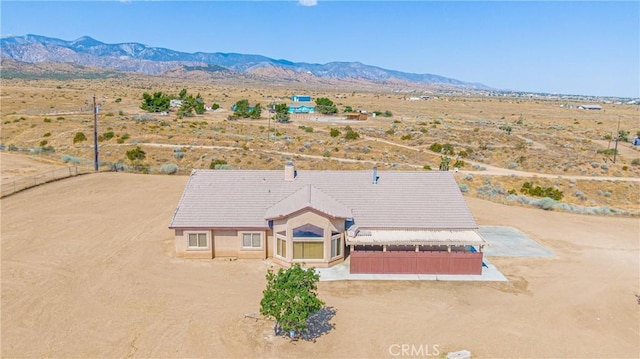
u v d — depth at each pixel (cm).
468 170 7431
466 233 3120
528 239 3781
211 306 2528
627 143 10881
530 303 2652
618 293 2816
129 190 4969
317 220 3022
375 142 9475
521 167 7819
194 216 3194
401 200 3341
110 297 2606
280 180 3494
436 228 3142
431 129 11738
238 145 8269
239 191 3397
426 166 7075
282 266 3105
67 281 2794
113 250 3312
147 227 3825
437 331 2314
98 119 10869
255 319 2394
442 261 3008
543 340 2255
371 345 2175
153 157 7250
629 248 3638
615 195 6488
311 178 3506
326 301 2616
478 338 2258
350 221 3181
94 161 6316
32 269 2948
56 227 3744
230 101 19925
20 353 2041
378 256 2981
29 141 8681
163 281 2836
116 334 2220
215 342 2172
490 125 13438
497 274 3047
